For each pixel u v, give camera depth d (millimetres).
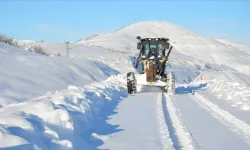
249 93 15609
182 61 94875
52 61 25312
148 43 18172
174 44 172500
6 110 8094
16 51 26797
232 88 17766
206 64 108625
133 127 8688
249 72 137875
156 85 17391
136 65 18594
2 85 15875
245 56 164875
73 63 27812
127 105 12812
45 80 19672
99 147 6824
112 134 7938
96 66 31500
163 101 14070
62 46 90562
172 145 6953
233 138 7645
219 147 6906
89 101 11016
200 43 176500
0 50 24484
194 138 7590
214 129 8516
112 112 11102
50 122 7043
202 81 29688
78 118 8328
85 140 7309
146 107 12180
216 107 12133
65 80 21812
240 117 10070
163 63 17969
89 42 149500
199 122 9398
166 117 10125
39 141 5859
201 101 14125
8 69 18906
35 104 7895
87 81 24875
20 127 5996
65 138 6656
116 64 54438
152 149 6688
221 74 60062
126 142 7215
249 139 7570
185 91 19594
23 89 16500
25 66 21016
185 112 11102
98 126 8797
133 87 17422
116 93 16312
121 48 119312
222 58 155625
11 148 5125
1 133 5379
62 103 9000
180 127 8625
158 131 8203
